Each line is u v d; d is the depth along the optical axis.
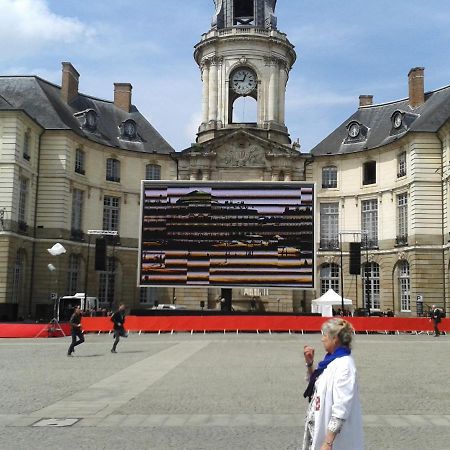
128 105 47.06
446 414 9.81
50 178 38.34
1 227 34.06
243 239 31.69
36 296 37.16
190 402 10.73
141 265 31.66
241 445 7.69
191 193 31.98
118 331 19.62
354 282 42.28
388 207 40.69
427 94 42.25
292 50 46.50
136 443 7.80
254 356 18.23
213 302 41.66
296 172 43.62
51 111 39.38
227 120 45.31
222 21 46.41
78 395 11.44
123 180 43.28
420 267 36.75
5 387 12.39
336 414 4.27
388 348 21.39
